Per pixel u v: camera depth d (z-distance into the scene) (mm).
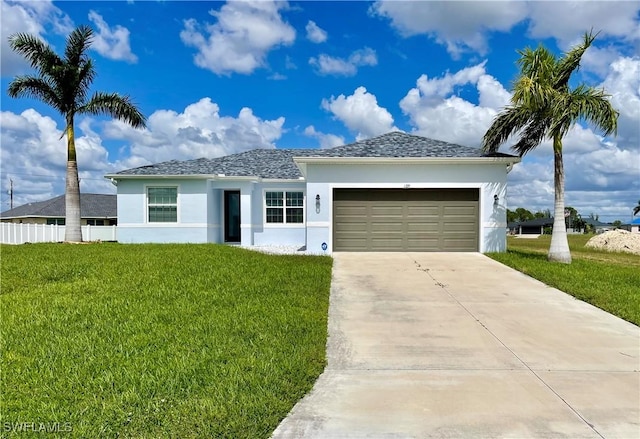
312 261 11750
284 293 7957
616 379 4496
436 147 15430
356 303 7695
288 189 18531
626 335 6027
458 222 14227
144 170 18438
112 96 18109
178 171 18250
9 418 3363
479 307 7488
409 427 3475
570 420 3602
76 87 17750
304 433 3371
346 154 14477
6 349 4945
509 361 5016
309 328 5953
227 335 5527
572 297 8227
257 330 5758
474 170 14070
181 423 3344
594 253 19859
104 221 37750
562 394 4117
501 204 14031
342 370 4727
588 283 9242
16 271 9547
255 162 21172
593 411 3768
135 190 17703
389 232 14297
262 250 15523
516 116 12812
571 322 6648
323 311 6949
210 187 17984
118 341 5254
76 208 18031
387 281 9516
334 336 5910
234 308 6852
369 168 14180
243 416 3480
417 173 14117
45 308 6703
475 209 14203
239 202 19844
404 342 5684
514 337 5910
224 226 19719
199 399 3740
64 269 9758
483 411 3760
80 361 4605
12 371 4312
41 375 4230
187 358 4672
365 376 4562
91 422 3340
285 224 18578
